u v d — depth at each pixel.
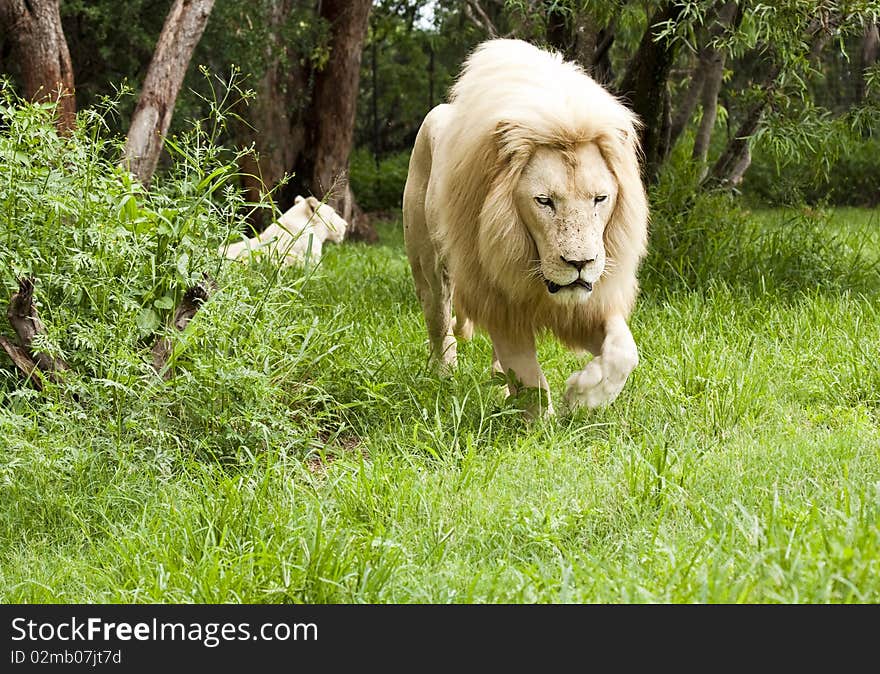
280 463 6.13
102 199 6.89
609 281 6.40
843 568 3.95
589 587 4.29
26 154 6.77
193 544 5.03
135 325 6.54
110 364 6.33
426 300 8.29
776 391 7.13
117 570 4.99
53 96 10.69
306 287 11.15
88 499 5.74
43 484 5.79
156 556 4.86
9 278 6.39
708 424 6.47
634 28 13.95
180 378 6.40
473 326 7.59
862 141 11.95
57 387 6.25
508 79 6.35
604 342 6.50
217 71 18.08
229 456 6.34
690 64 16.08
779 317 8.81
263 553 4.62
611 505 5.20
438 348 8.38
